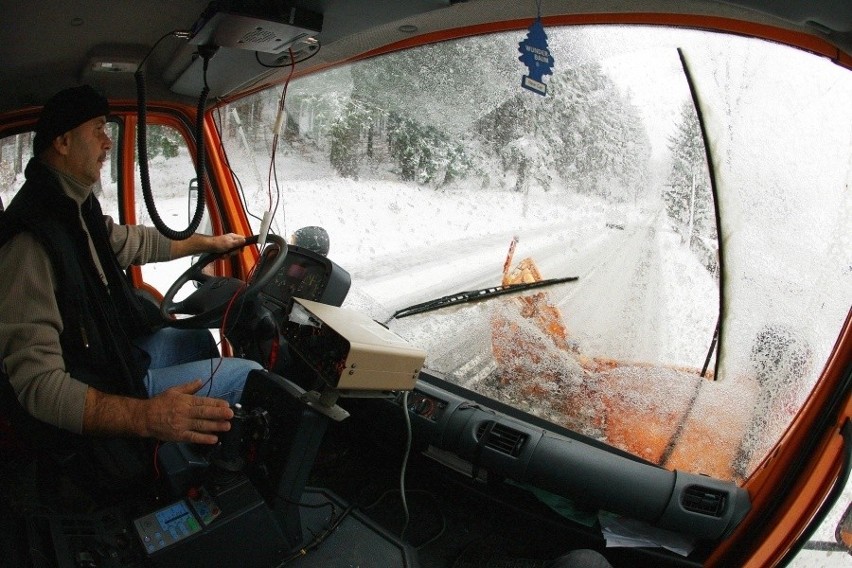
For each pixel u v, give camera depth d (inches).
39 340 60.4
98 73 97.0
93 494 70.1
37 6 68.1
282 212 152.2
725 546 76.5
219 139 133.2
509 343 160.6
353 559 79.6
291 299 76.3
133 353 73.9
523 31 91.5
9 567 55.3
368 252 172.6
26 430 64.8
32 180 66.7
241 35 72.1
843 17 51.3
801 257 130.0
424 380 104.5
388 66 143.7
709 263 155.6
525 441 84.7
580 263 172.4
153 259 95.4
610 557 85.9
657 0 74.6
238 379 89.7
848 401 70.6
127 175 134.0
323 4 68.4
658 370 154.9
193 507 68.9
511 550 90.4
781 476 75.0
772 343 122.5
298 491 74.8
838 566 79.0
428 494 102.7
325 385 71.5
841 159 129.1
